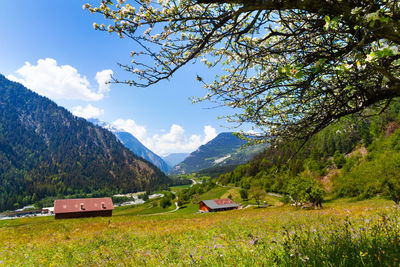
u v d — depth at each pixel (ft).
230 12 8.87
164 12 9.30
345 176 265.95
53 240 49.16
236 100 11.91
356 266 9.50
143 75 9.55
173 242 32.73
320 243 13.67
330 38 8.92
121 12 9.16
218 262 14.85
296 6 7.74
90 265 23.40
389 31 6.10
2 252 40.98
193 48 11.25
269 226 39.50
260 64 11.94
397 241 11.35
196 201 508.94
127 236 44.27
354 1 6.82
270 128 12.50
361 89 9.21
